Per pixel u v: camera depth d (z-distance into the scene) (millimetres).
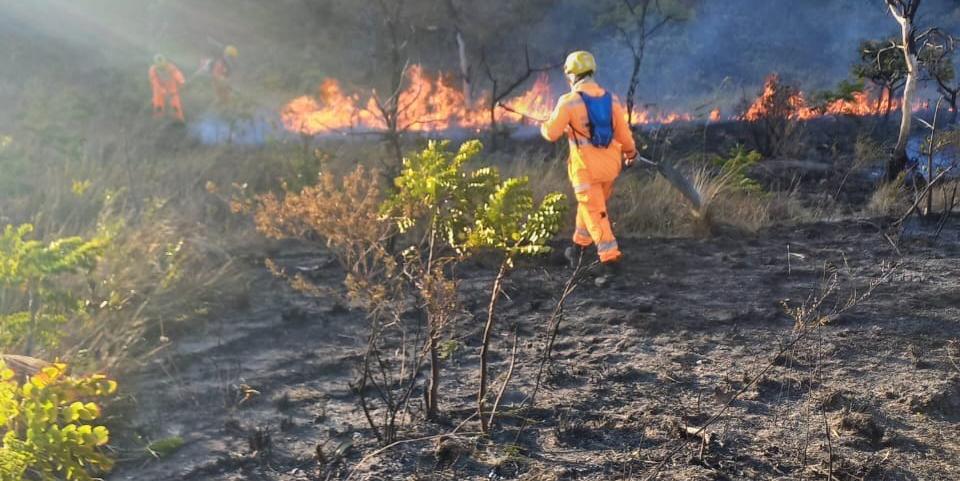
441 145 4953
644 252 7996
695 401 5012
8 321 4754
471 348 5871
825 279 7070
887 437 4547
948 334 5863
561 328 6199
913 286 6781
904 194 9914
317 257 7844
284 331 6199
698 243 8297
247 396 5098
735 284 7035
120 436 4660
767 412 4863
